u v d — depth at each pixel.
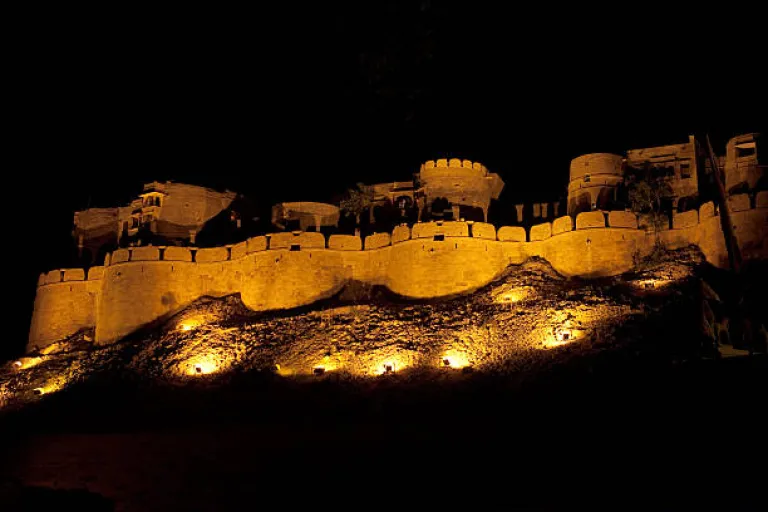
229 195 72.31
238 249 62.22
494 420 36.62
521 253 56.44
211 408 45.81
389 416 40.25
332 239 59.88
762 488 24.69
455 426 36.69
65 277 66.50
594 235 53.06
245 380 48.97
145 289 61.25
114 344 59.47
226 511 29.12
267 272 59.50
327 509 28.52
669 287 46.91
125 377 52.62
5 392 55.75
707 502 24.52
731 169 54.44
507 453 31.94
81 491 26.17
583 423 33.59
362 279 59.22
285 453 35.44
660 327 41.69
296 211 68.06
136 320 60.56
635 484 26.98
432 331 49.28
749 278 45.56
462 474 30.48
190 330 56.97
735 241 47.16
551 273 53.94
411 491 29.44
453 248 55.47
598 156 59.47
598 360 40.25
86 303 65.69
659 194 55.91
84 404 50.09
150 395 49.34
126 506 30.12
